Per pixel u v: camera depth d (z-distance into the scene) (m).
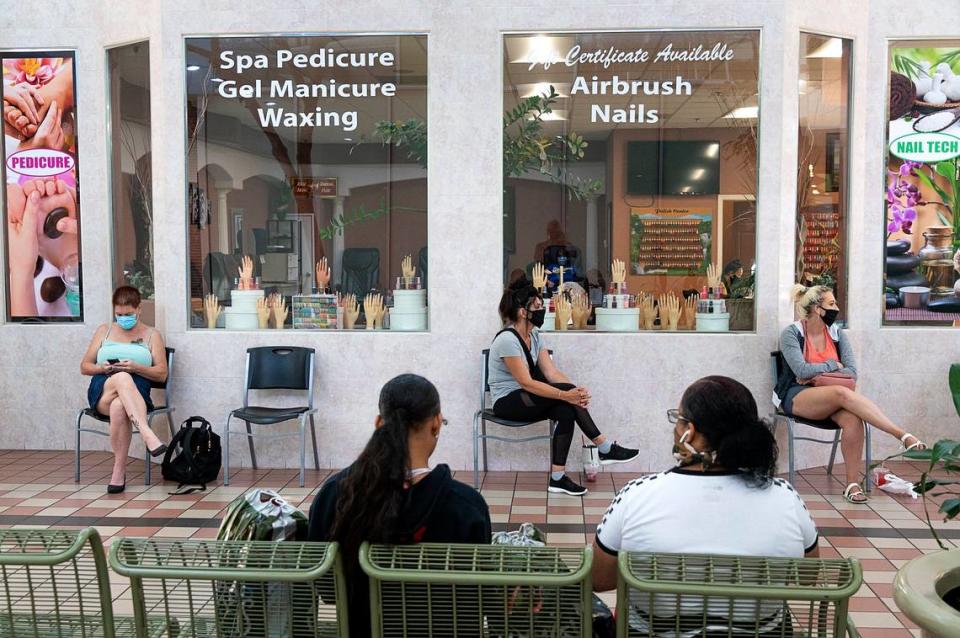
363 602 2.25
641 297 6.07
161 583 2.32
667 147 6.02
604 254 6.08
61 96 6.67
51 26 6.63
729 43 5.94
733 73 5.95
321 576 2.20
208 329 6.23
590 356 6.01
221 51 6.15
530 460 6.10
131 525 4.85
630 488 2.27
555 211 6.08
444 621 2.13
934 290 6.32
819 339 5.74
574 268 6.10
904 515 5.06
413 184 6.11
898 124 6.27
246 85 6.16
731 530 2.14
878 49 6.23
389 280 6.17
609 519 2.29
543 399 5.52
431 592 2.12
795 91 5.98
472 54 5.99
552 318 6.10
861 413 5.32
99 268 6.71
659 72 5.98
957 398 2.47
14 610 2.48
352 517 2.15
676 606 2.03
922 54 6.23
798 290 5.94
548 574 2.04
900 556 4.35
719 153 5.99
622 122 6.02
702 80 5.97
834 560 2.01
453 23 5.98
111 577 4.01
